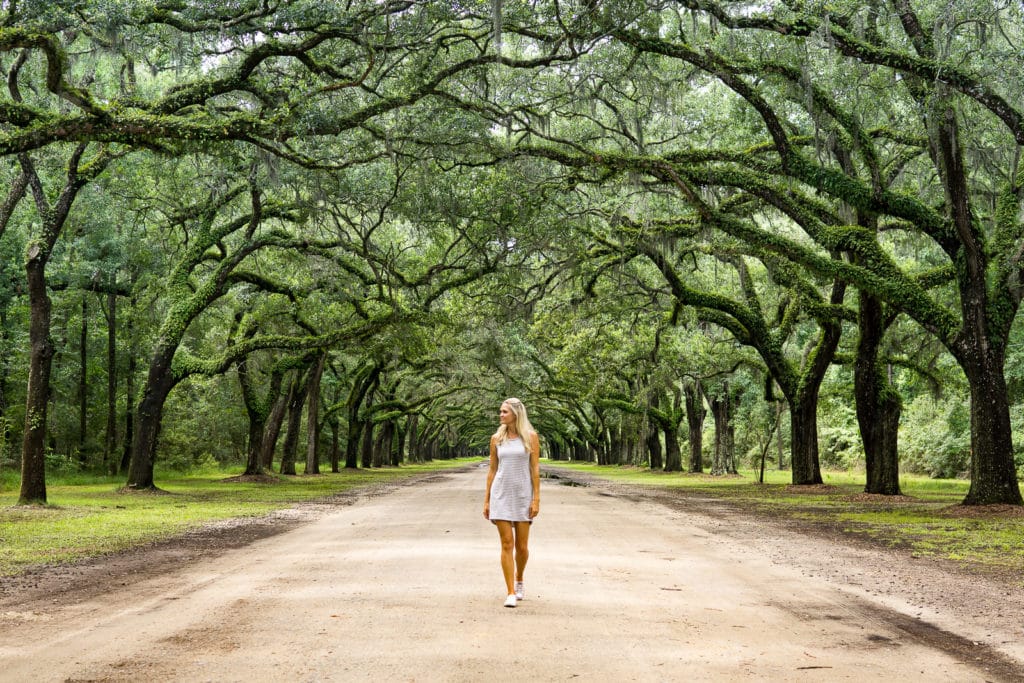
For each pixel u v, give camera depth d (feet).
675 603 25.89
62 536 44.65
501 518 25.38
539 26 61.41
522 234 85.35
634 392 197.16
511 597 24.71
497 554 36.55
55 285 107.96
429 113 66.80
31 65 62.28
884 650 20.17
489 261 94.22
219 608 24.63
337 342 98.58
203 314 128.57
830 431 196.54
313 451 160.04
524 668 18.03
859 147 64.80
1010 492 62.75
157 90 84.53
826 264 68.49
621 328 134.10
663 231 84.69
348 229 111.75
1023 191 66.08
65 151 73.61
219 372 94.22
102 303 127.03
